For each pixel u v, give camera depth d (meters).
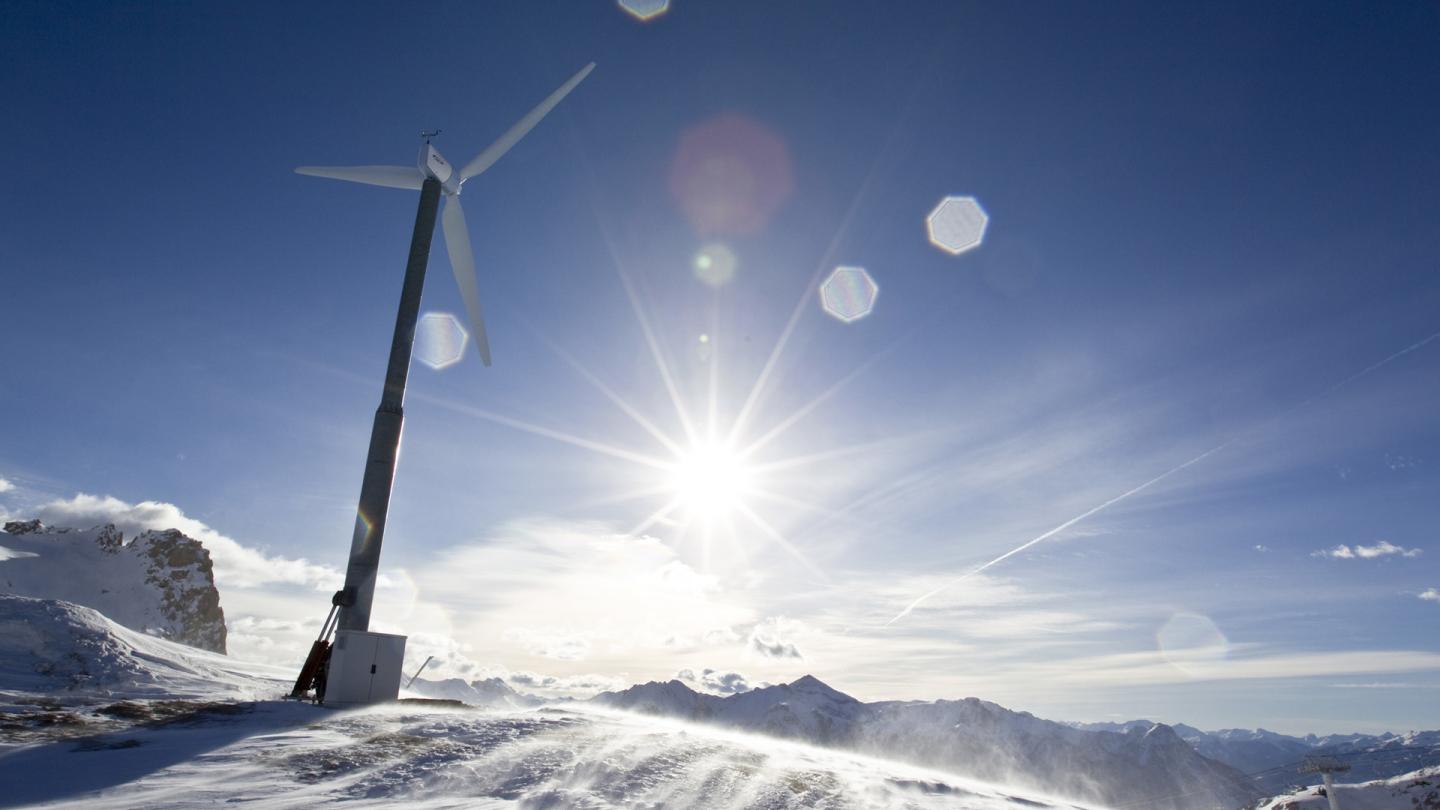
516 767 24.59
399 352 53.06
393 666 42.38
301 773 22.78
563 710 43.25
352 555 48.09
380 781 22.16
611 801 21.81
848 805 24.56
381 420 51.09
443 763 24.59
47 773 22.08
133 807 18.20
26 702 38.97
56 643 59.12
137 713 34.44
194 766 23.30
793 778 27.81
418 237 59.38
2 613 62.06
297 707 38.38
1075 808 32.75
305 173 64.12
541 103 68.81
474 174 67.19
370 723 32.31
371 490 49.41
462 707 41.88
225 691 54.59
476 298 70.69
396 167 64.31
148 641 72.31
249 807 18.53
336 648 40.69
